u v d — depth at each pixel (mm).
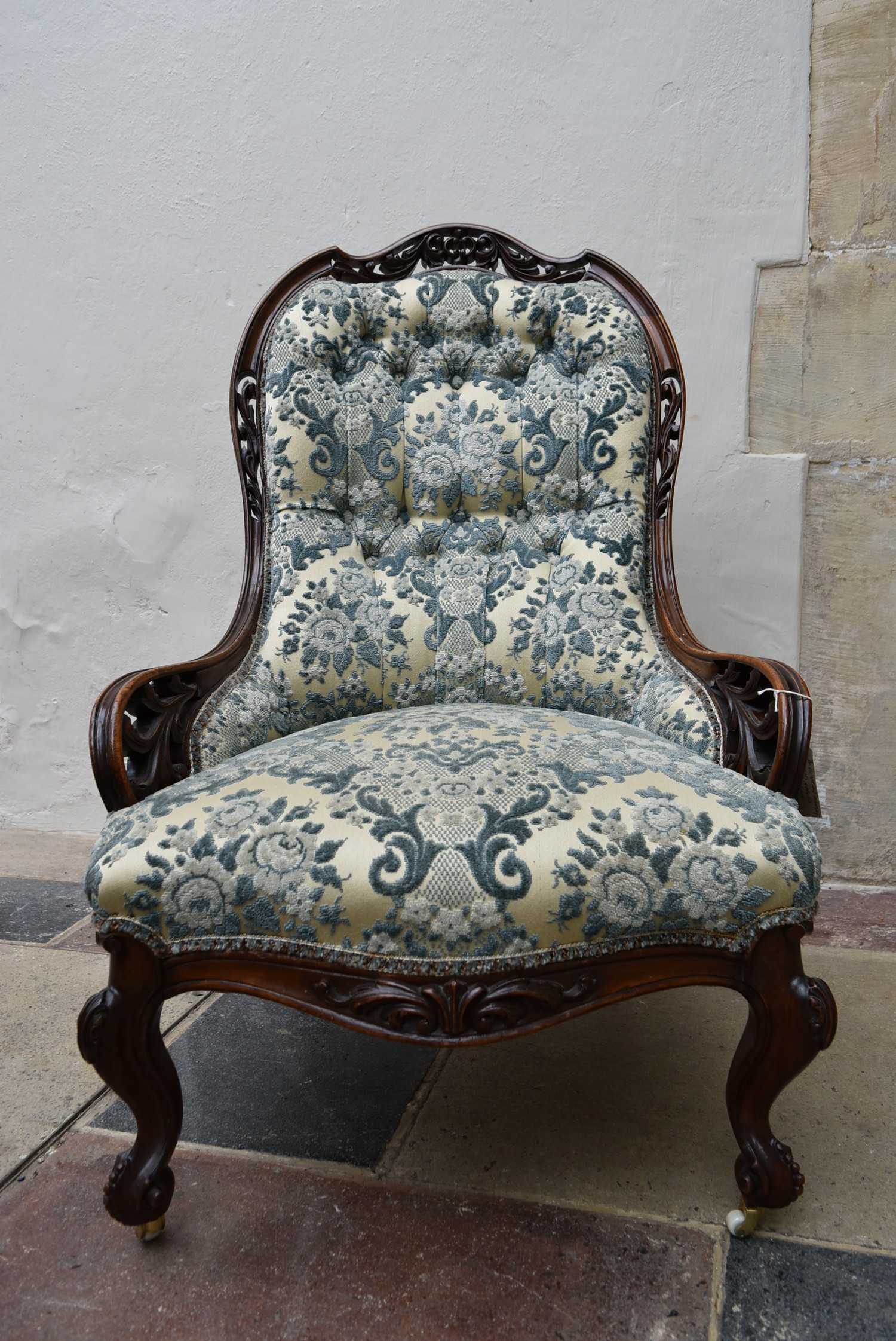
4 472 2016
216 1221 911
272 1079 1178
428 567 1350
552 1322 784
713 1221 902
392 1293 817
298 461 1297
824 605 1725
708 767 915
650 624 1277
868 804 1752
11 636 2061
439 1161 999
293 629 1236
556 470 1337
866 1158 997
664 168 1692
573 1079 1164
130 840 806
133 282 1917
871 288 1642
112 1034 810
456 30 1739
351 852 771
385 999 768
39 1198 957
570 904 759
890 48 1581
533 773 848
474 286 1377
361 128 1794
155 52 1859
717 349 1708
